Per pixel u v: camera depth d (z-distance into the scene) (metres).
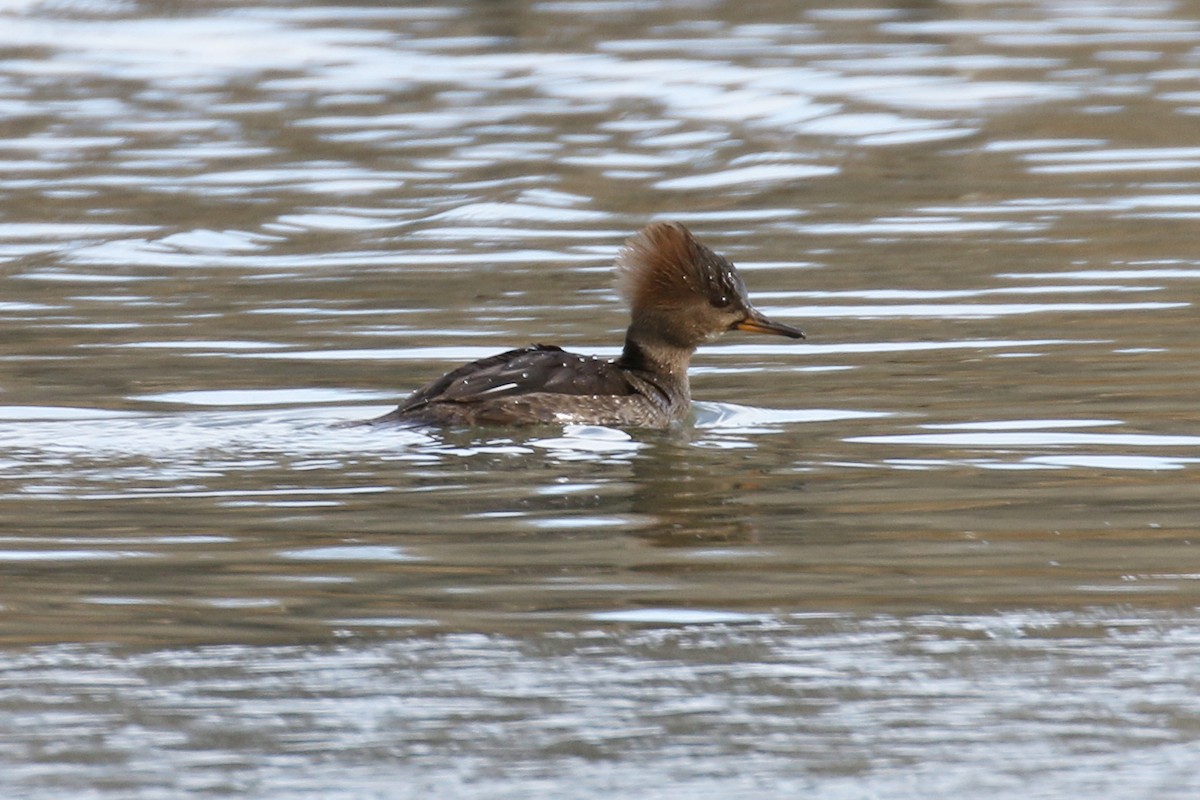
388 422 13.42
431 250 21.11
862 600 9.26
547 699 7.80
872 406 14.23
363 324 17.56
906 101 29.88
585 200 23.72
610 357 16.25
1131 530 10.59
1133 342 16.22
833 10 39.41
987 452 12.68
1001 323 17.19
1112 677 7.99
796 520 10.95
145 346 16.61
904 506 11.26
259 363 15.92
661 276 14.83
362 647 8.52
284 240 21.72
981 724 7.50
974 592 9.37
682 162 25.89
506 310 18.17
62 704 7.77
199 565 10.02
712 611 9.09
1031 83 31.25
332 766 7.14
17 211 23.17
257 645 8.56
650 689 7.92
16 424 13.56
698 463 12.46
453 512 11.12
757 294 18.78
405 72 32.94
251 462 12.37
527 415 13.41
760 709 7.67
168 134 28.11
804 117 28.75
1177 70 32.09
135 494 11.55
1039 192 23.69
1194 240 20.77
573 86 31.44
